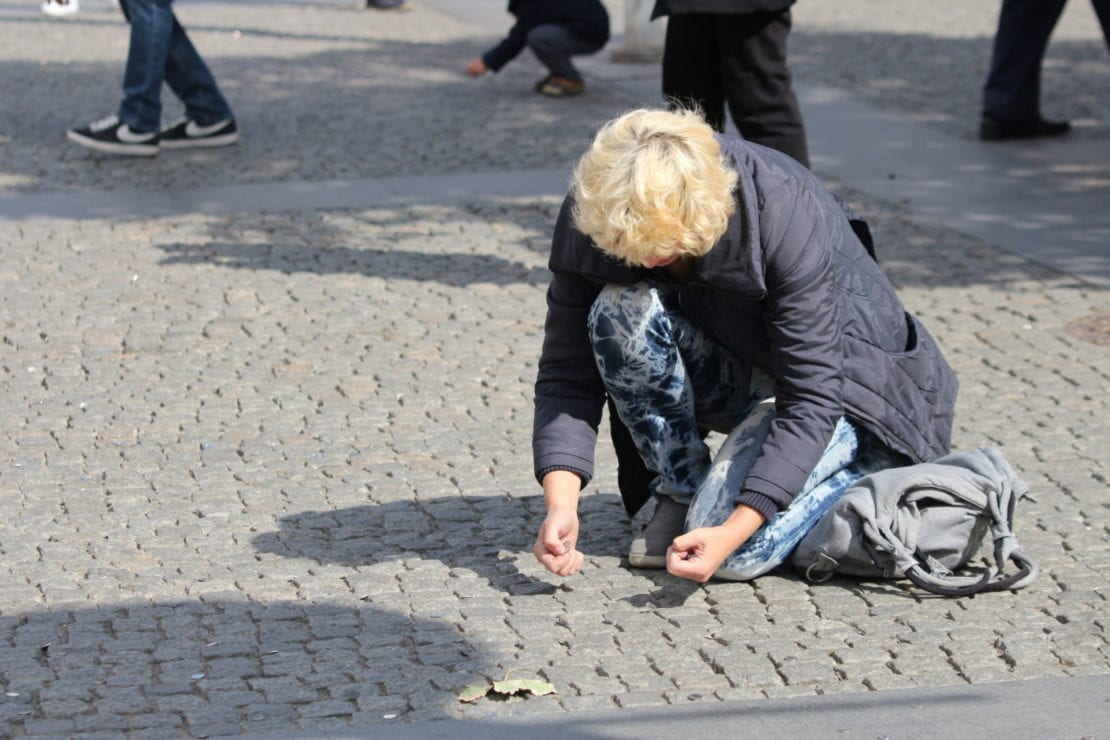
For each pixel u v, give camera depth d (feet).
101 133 33.71
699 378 14.78
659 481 15.52
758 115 23.45
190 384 20.75
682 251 12.41
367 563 15.47
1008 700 12.73
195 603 14.55
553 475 13.94
